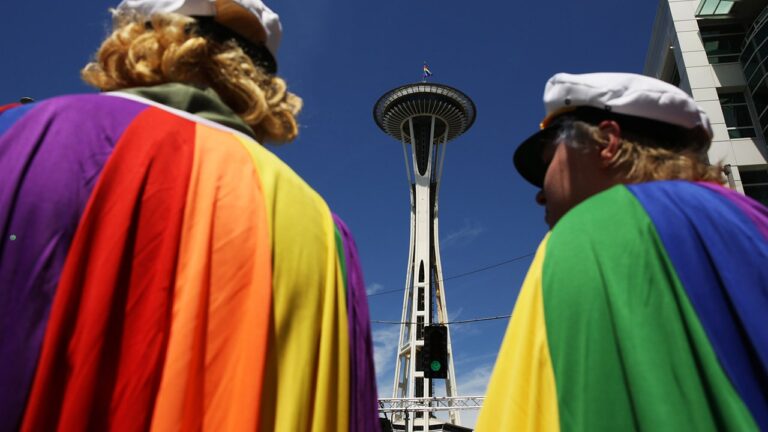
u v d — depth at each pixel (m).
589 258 1.17
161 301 0.76
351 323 1.08
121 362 0.71
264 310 0.84
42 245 0.72
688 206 1.17
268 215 0.94
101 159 0.81
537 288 1.28
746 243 1.07
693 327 1.00
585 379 1.05
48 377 0.66
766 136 25.75
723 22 28.77
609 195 1.28
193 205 0.86
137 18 1.20
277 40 1.37
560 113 1.59
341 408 0.94
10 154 0.77
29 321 0.68
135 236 0.78
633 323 1.03
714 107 26.86
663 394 0.95
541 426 1.15
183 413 0.72
